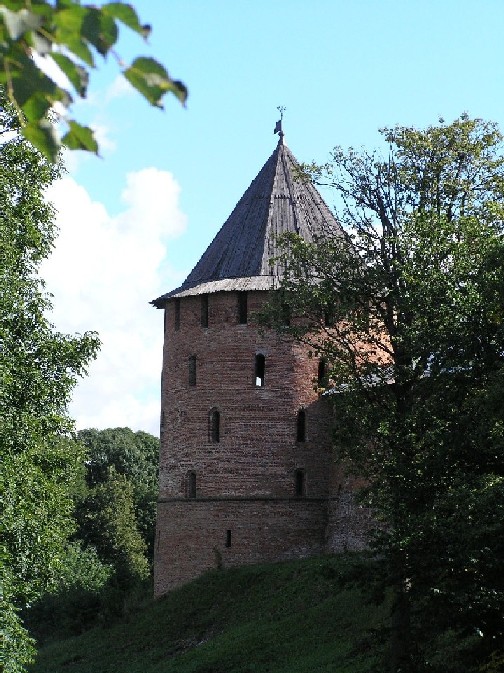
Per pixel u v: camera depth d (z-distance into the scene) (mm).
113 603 49094
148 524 90188
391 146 30828
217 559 49312
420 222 26922
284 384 50000
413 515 20984
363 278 29938
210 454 50156
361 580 22359
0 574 24359
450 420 22344
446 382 23391
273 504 49344
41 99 3791
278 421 49875
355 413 28109
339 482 48812
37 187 29047
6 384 25922
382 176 30844
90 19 3553
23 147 28203
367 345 41094
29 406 27531
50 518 27812
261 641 36906
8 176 28172
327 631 35625
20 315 27750
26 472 26359
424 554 20031
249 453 49719
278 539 49156
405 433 23906
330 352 30656
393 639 22359
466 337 22234
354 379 29375
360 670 29438
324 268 30984
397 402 27797
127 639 45312
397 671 20422
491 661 18531
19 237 28359
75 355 28828
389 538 20938
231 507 49562
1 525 25031
